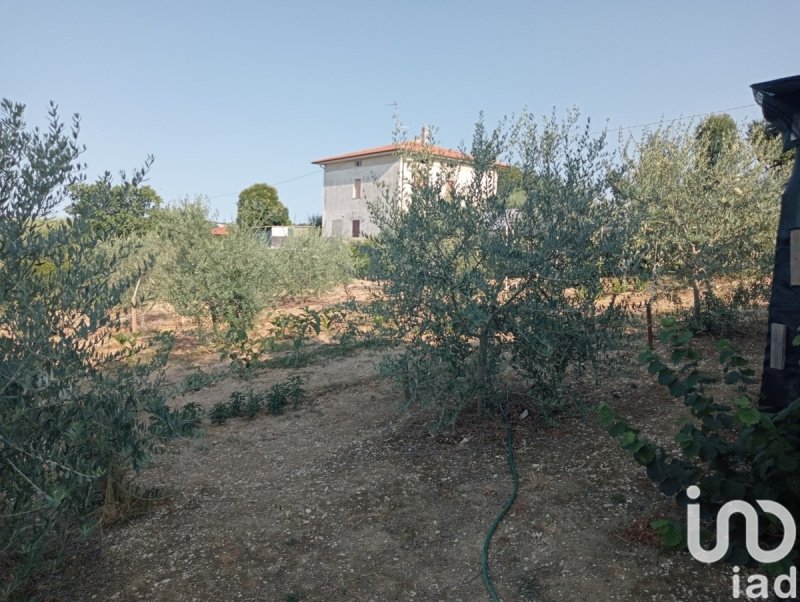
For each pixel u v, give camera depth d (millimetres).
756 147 7602
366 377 7652
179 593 3148
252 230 10945
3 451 2865
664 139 7859
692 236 7297
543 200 4699
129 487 4176
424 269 4645
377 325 5613
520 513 3709
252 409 6371
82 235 3148
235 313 10383
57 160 2934
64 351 3014
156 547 3639
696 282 7730
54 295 3090
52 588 3250
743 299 7727
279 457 5090
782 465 2678
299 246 16094
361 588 3102
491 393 5191
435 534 3576
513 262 4453
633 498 3730
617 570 3049
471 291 4617
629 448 3076
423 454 4766
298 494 4262
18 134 2996
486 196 4918
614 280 5105
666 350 7203
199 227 10266
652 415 5031
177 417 3346
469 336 4977
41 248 3000
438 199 4805
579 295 4926
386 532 3639
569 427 5020
